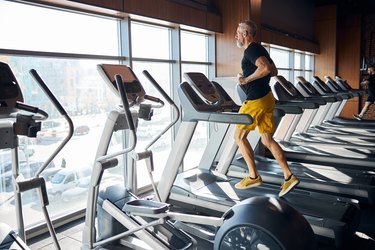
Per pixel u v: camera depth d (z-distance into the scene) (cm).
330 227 283
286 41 771
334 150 584
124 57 407
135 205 262
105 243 266
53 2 325
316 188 410
